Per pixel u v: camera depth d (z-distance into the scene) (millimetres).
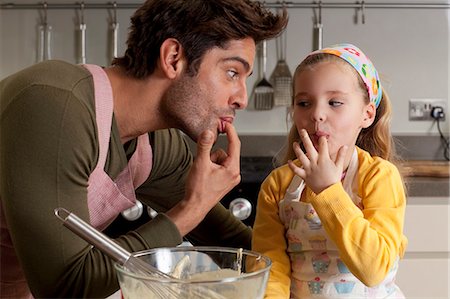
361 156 1227
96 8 3164
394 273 1177
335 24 3207
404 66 3230
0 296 1201
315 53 1244
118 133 1146
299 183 1225
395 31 3221
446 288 2553
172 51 1133
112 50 3186
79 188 1012
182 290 698
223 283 703
